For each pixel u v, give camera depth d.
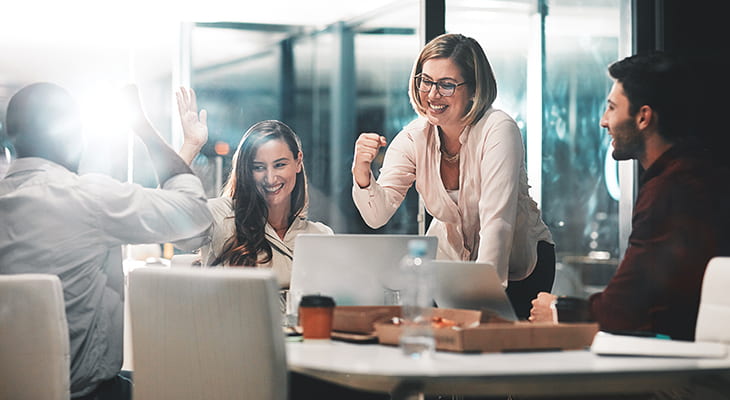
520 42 3.83
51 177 2.44
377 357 1.63
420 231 3.47
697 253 2.50
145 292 1.85
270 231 2.94
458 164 3.17
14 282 1.95
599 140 4.00
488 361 1.56
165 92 5.31
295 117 11.19
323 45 11.08
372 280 2.28
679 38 3.66
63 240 2.39
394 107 11.29
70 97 2.54
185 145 2.92
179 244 2.71
